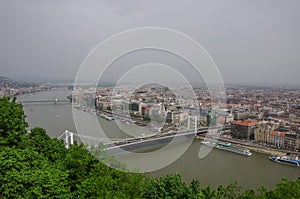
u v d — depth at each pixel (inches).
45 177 490.3
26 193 452.4
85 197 546.9
